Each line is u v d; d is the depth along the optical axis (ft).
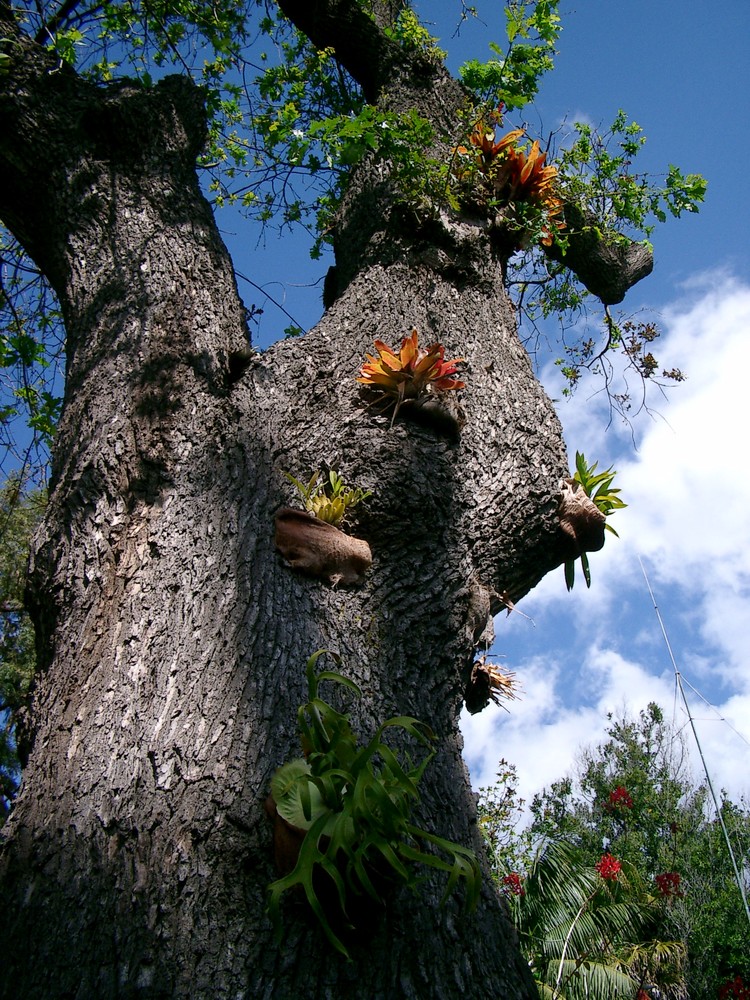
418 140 13.84
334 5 18.42
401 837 6.43
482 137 14.99
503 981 6.79
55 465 10.37
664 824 35.86
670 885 21.08
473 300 13.47
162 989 5.93
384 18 20.02
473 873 6.08
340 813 6.23
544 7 17.53
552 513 11.36
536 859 19.29
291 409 10.75
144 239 12.25
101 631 8.51
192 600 8.55
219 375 11.01
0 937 6.46
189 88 14.65
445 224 13.84
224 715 7.61
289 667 8.05
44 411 16.97
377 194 14.85
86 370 10.98
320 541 9.11
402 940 6.53
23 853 6.97
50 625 9.06
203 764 7.24
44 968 6.12
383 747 6.42
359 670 8.38
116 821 6.89
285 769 6.79
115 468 9.68
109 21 18.93
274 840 6.66
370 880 6.38
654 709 42.24
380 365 10.69
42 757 7.72
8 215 13.32
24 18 15.44
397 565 9.55
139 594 8.66
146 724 7.57
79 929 6.28
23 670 28.12
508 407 11.92
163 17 18.78
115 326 11.30
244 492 9.59
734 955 28.94
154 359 10.84
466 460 10.85
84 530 9.29
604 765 41.47
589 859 31.32
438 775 8.07
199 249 12.56
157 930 6.25
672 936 27.25
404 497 9.91
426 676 8.92
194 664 8.01
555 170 15.16
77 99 13.35
